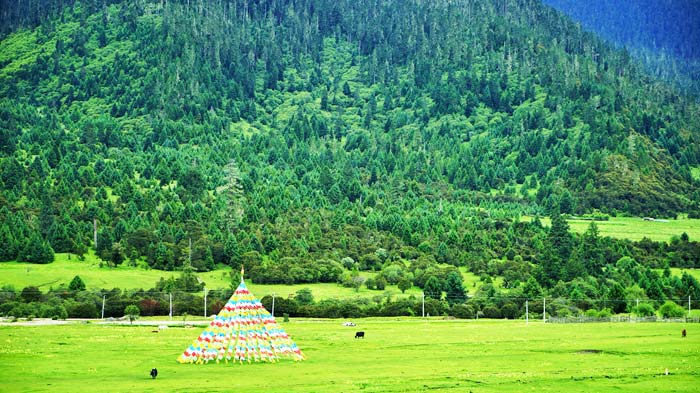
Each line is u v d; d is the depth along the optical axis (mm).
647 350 132750
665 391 92000
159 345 141375
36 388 93625
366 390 91875
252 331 120812
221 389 92500
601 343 145250
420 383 96875
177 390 91812
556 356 126125
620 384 96688
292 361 119500
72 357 122875
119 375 104250
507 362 118500
